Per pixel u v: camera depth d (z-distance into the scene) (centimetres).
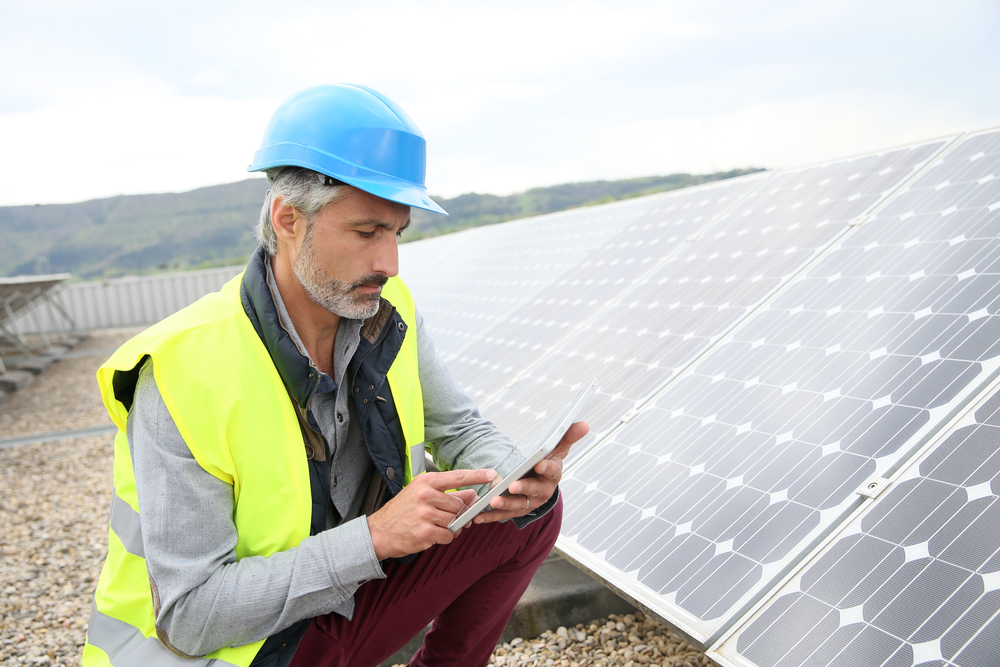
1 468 763
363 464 192
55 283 1722
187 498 153
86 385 1285
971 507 167
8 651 362
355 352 182
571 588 311
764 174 455
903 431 200
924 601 156
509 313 552
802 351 265
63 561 486
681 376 307
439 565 192
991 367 197
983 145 303
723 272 371
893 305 250
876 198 327
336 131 160
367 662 199
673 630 194
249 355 166
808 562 184
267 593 153
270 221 171
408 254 1167
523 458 182
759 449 234
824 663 160
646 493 253
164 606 151
